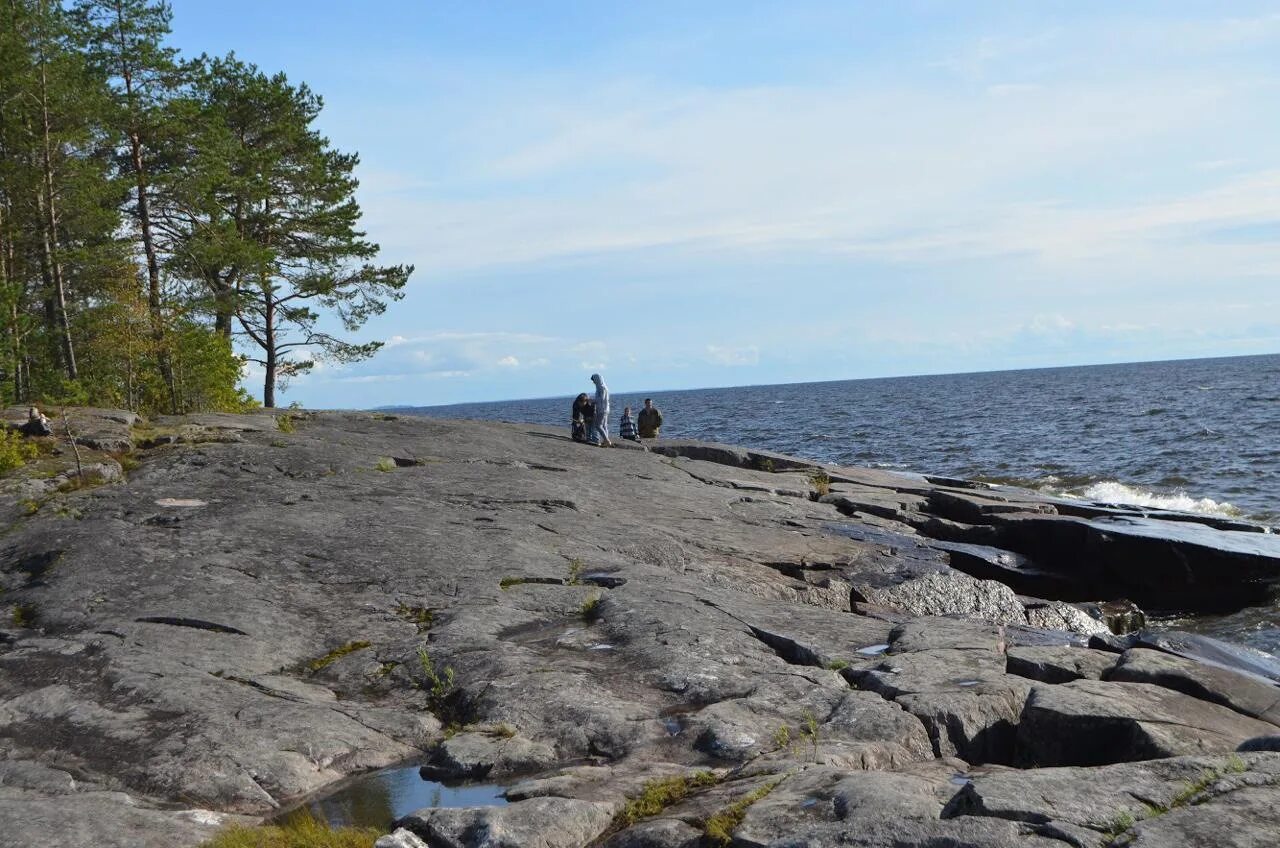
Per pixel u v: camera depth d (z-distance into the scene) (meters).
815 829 5.01
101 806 6.23
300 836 5.91
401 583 12.13
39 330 28.83
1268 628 16.16
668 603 11.19
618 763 7.06
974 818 4.87
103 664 9.16
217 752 7.23
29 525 14.33
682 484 21.80
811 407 124.38
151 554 12.81
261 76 36.62
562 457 23.69
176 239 33.06
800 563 15.52
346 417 26.95
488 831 5.59
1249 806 4.88
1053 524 19.31
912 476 28.88
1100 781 5.28
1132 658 8.77
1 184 28.22
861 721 7.45
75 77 29.11
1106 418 70.69
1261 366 181.25
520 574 12.61
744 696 8.29
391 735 7.93
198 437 21.14
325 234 37.91
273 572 12.41
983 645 9.73
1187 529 19.89
